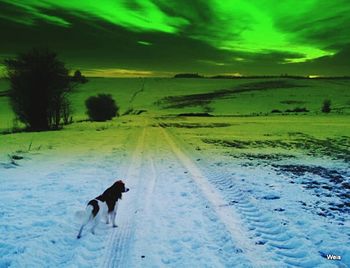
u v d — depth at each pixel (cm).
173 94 11800
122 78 16762
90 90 12256
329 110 6712
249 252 605
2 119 5412
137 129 3353
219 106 8900
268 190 1030
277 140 2370
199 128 3469
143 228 722
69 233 689
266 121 4475
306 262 567
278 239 666
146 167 1368
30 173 1230
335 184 1112
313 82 13775
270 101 9331
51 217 774
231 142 2255
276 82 14225
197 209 848
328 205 882
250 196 960
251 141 2314
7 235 673
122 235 685
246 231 705
